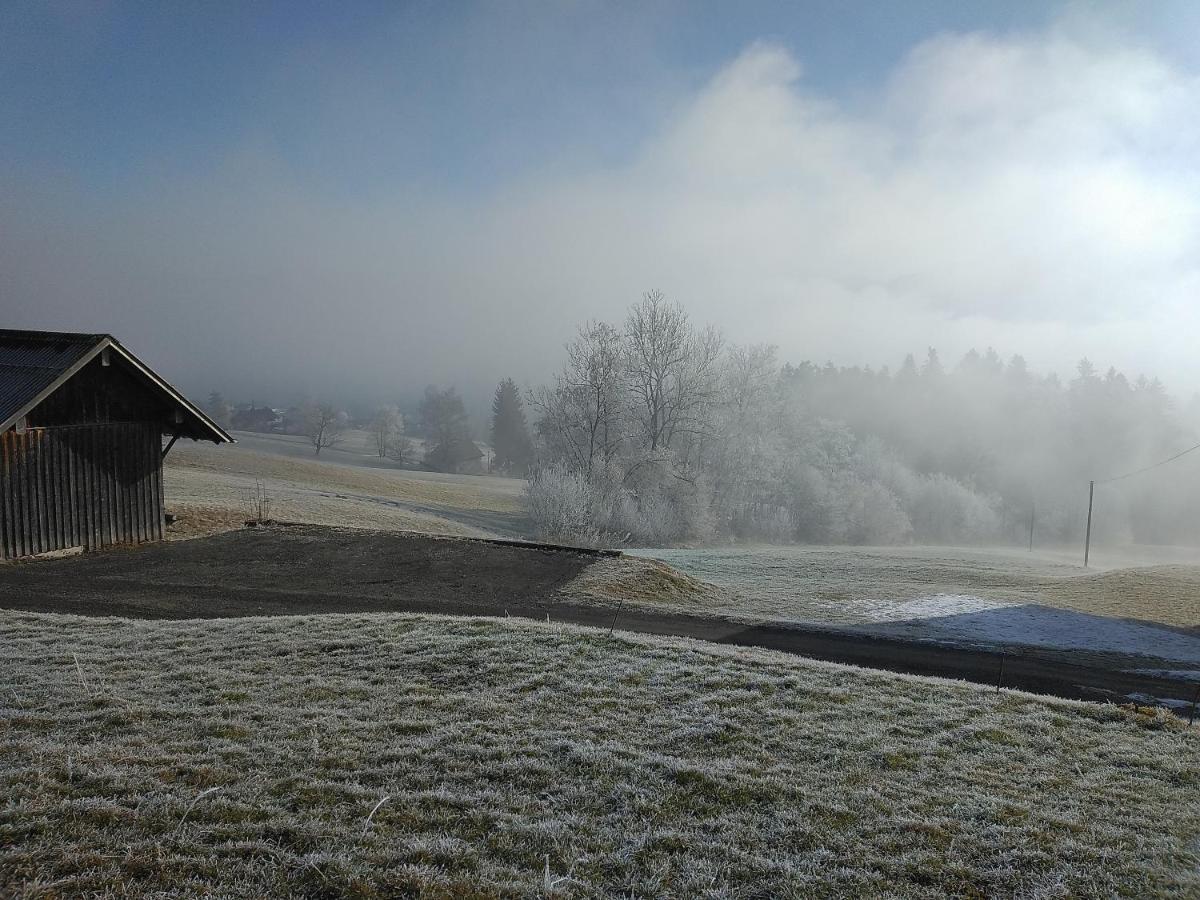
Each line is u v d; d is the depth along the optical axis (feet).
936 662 49.49
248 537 77.87
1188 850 21.40
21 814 18.30
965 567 120.78
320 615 46.19
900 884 18.75
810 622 61.11
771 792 23.56
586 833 20.30
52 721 25.76
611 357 180.34
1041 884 19.02
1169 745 30.99
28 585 55.31
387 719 28.02
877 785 24.95
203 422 79.20
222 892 15.80
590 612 56.49
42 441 65.36
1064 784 26.32
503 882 17.20
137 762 22.31
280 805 20.27
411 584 62.64
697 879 18.31
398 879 16.78
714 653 40.37
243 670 33.88
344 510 142.41
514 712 29.68
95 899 15.11
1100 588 98.37
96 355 68.18
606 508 163.43
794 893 18.06
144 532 75.00
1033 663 52.01
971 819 22.79
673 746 27.32
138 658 35.19
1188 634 71.87
